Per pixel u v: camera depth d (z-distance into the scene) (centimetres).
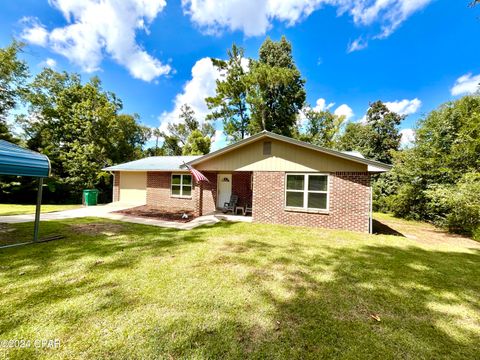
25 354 207
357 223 791
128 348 218
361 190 791
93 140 2030
